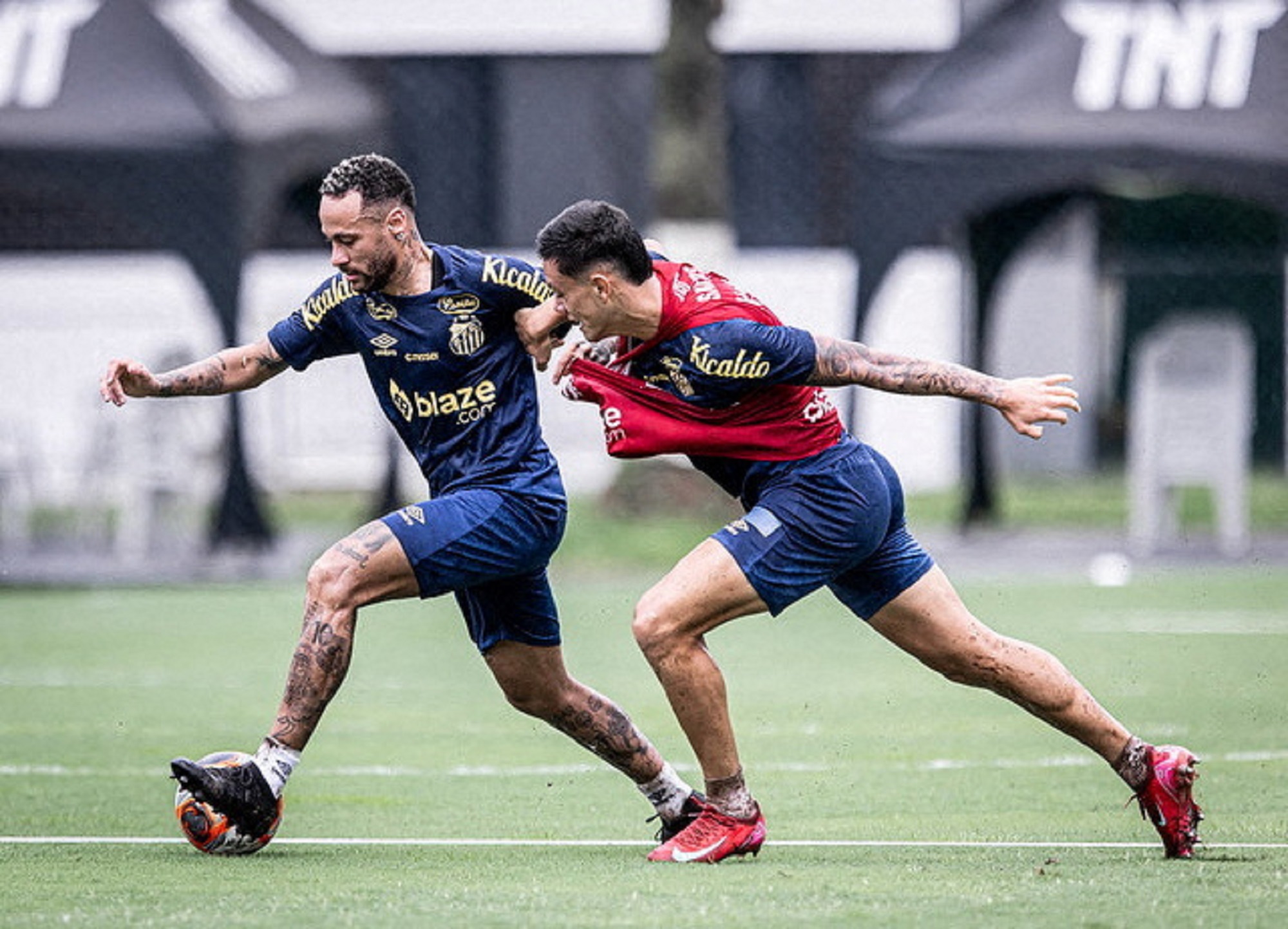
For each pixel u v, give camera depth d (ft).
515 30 264.31
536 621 75.00
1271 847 74.54
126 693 124.98
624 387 71.51
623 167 266.36
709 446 71.26
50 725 111.96
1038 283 273.75
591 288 69.56
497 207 266.16
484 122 265.54
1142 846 75.56
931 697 122.31
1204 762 96.37
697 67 222.28
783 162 263.49
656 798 76.33
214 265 183.73
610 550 200.44
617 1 264.72
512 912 62.18
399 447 221.46
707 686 70.85
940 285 255.29
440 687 128.47
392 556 72.64
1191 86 182.09
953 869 70.03
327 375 242.99
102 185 183.32
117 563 202.08
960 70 185.57
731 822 72.28
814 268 258.37
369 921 60.75
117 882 67.87
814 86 263.08
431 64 264.72
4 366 247.29
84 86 183.93
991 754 100.83
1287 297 280.72
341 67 203.00
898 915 61.31
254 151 183.83
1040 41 185.57
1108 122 181.57
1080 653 139.03
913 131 182.91
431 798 88.58
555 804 86.99
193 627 159.53
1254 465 283.59
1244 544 206.08
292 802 87.51
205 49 187.42
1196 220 282.15
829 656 143.84
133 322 249.34
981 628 72.74
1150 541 206.18
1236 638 146.61
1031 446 279.49
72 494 237.86
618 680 129.59
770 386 70.28
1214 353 204.44
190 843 75.36
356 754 102.27
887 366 69.97
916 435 256.52
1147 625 154.30
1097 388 278.26
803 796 88.53
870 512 71.05
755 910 62.28
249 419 241.35
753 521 70.85
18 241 248.93
